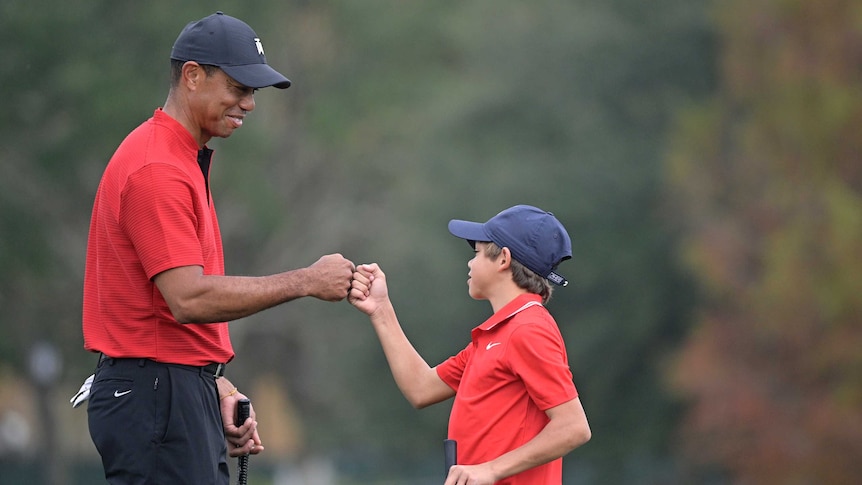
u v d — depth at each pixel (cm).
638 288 11212
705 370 8275
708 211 9681
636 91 11694
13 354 10400
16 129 9056
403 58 12006
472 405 1789
